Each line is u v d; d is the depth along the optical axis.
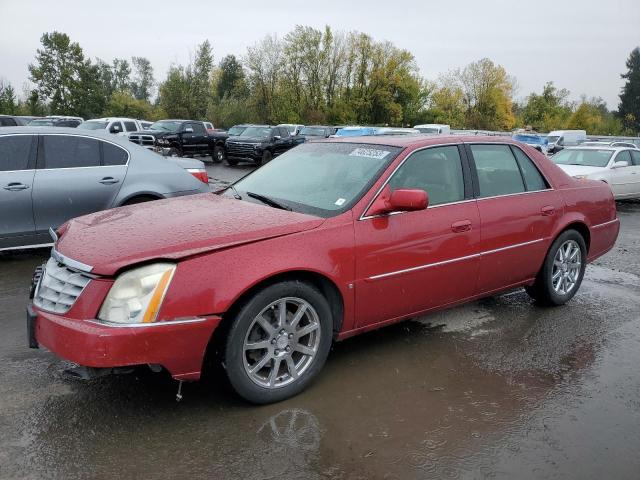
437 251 4.01
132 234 3.23
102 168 6.43
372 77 58.84
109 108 62.69
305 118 56.72
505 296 5.64
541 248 4.87
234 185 4.54
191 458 2.77
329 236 3.46
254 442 2.92
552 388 3.63
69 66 60.12
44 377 3.58
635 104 96.19
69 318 2.93
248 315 3.11
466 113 68.00
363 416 3.21
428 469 2.74
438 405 3.37
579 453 2.91
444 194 4.18
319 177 4.09
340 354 4.09
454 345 4.31
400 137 4.48
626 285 6.23
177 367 2.97
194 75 56.28
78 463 2.71
